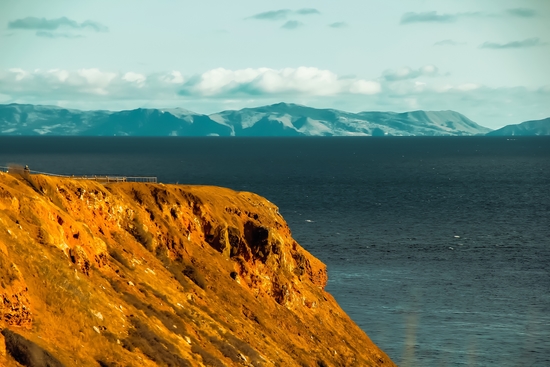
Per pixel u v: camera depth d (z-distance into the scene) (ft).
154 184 373.40
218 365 253.24
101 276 258.78
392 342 428.56
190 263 344.08
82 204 305.53
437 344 426.10
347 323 422.41
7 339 174.50
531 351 416.67
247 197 448.24
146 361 215.51
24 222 235.20
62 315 204.23
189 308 294.87
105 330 214.48
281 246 401.29
